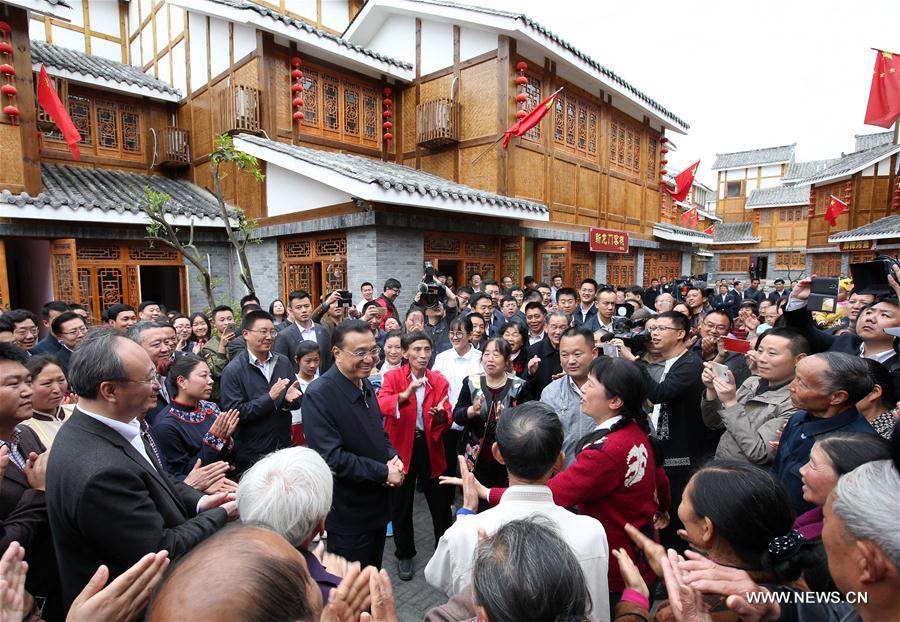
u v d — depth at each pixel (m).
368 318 5.17
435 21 9.80
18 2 7.10
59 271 8.05
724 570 1.26
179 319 4.90
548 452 1.66
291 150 7.86
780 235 26.59
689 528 1.45
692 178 13.05
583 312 5.98
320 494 1.56
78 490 1.55
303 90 9.33
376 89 10.43
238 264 9.91
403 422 3.38
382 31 10.81
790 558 1.28
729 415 2.55
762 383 2.95
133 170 10.86
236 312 7.60
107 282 8.83
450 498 3.61
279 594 0.81
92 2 12.54
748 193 29.84
